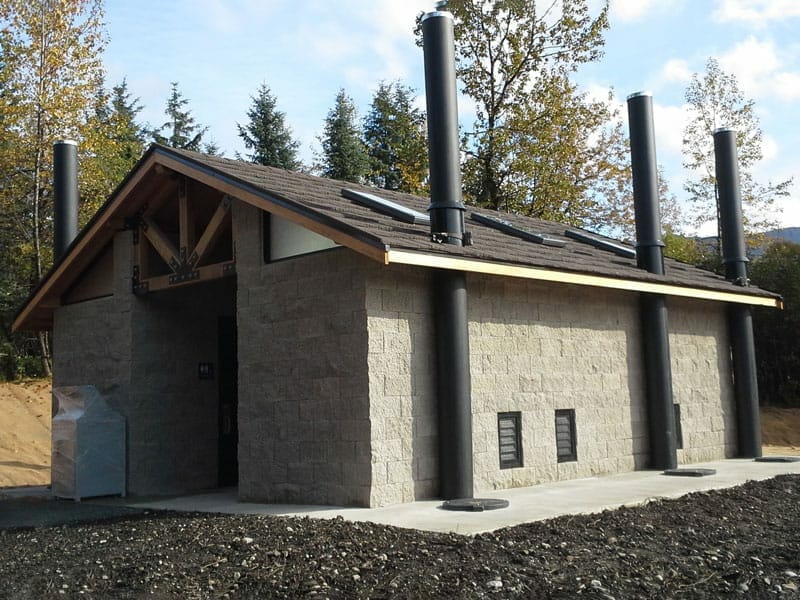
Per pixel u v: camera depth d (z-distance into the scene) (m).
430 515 8.77
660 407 13.77
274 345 10.77
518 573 6.19
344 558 6.68
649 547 7.13
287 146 43.97
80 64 23.41
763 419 26.28
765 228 32.16
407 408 10.02
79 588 6.29
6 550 8.07
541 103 31.02
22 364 25.98
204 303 14.19
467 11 30.88
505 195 31.89
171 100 51.28
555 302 12.48
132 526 9.21
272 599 5.80
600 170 33.88
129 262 13.41
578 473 12.45
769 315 28.66
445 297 10.30
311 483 10.16
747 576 6.19
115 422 12.90
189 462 13.66
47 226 26.42
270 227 11.13
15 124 23.12
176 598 5.89
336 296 10.10
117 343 13.49
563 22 30.64
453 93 11.07
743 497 10.02
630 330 13.88
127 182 12.69
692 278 15.41
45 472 17.22
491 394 11.23
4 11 22.42
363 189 14.28
